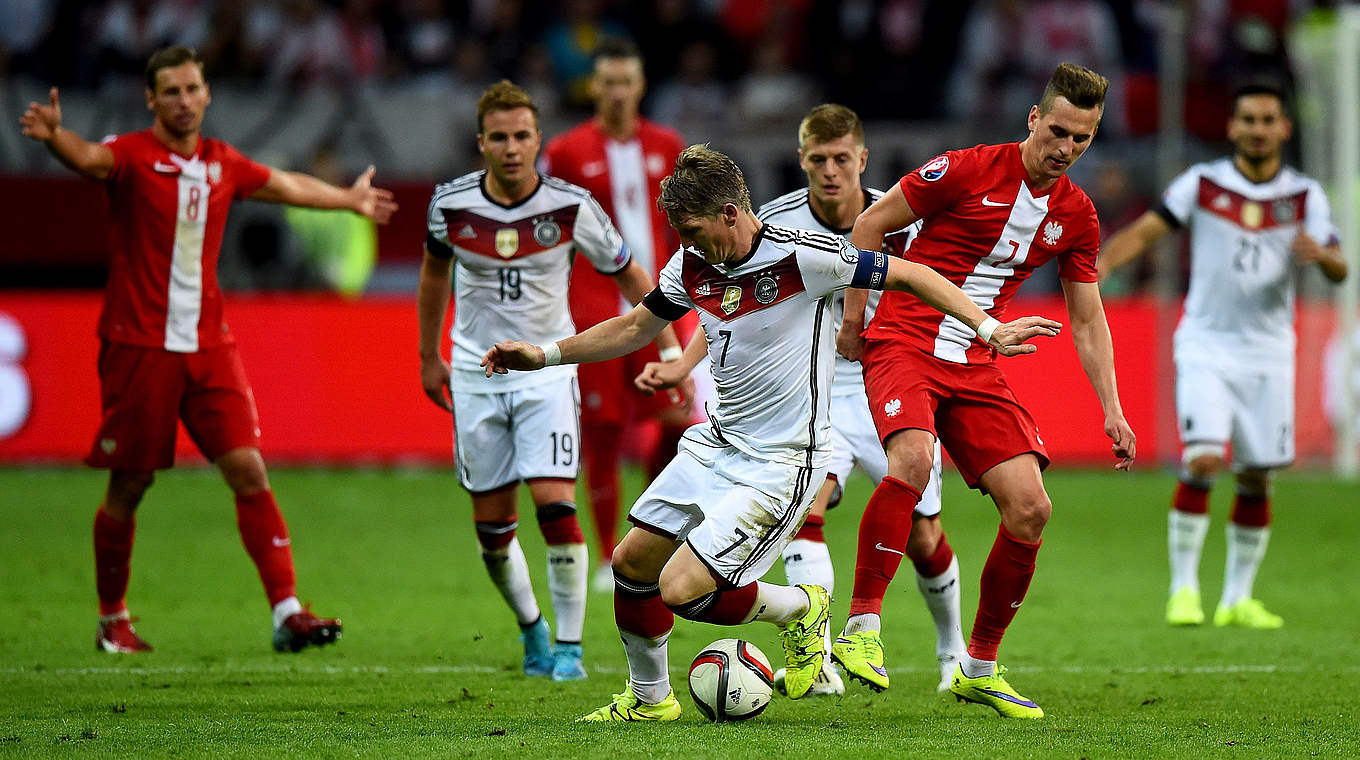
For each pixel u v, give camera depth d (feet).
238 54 181.68
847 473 70.85
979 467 59.72
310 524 127.03
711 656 58.39
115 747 53.11
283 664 74.54
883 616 92.32
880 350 61.31
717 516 55.67
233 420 77.56
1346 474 164.86
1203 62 197.88
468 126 180.24
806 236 55.42
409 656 77.20
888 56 200.64
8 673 70.79
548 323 73.00
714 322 56.39
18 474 150.20
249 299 154.81
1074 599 99.40
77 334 152.05
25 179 152.25
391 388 158.51
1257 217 93.40
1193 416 92.99
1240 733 56.34
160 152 77.05
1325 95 171.83
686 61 197.98
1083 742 53.98
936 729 56.65
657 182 104.32
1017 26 201.98
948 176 61.05
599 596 99.14
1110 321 164.76
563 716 60.64
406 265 168.25
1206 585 108.78
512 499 72.84
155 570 105.50
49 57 185.06
